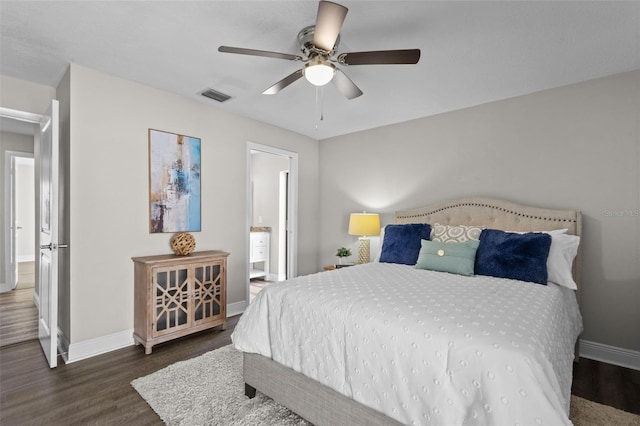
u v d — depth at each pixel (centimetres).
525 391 109
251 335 197
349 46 218
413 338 136
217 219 357
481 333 128
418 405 129
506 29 198
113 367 243
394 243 318
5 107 271
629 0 170
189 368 239
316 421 163
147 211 299
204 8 183
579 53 226
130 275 287
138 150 292
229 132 367
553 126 288
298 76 211
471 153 337
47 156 258
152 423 177
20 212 757
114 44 224
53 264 236
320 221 485
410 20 190
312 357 169
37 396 203
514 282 222
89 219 263
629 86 254
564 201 282
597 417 186
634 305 251
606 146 263
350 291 187
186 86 297
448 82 277
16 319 352
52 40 219
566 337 187
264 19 193
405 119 383
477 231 287
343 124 407
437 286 205
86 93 260
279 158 585
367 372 146
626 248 254
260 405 193
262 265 621
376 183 418
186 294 295
